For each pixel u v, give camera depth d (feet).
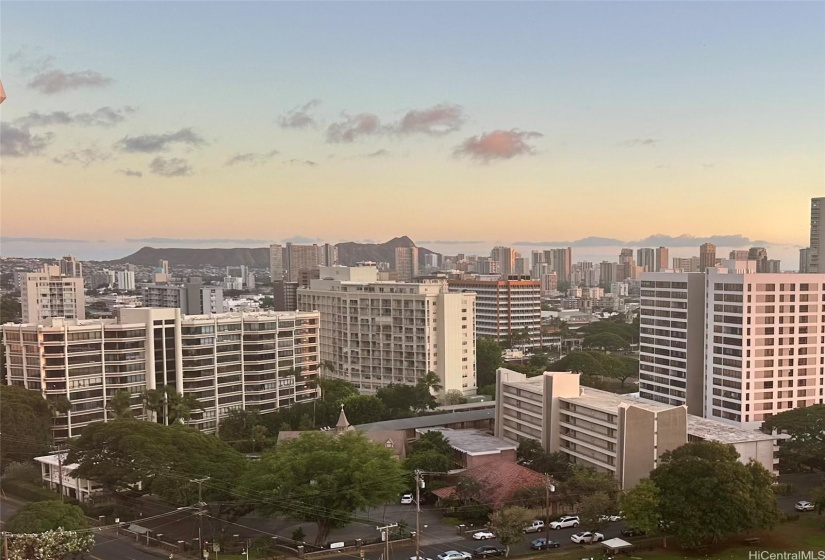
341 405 576.20
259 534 395.34
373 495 371.56
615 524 408.26
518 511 365.40
